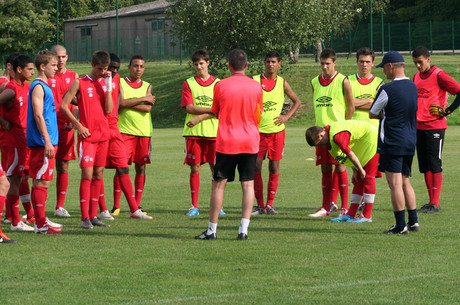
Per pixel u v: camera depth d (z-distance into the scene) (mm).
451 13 89125
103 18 104500
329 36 72125
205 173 23547
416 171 23344
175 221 14117
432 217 14047
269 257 10219
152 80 70812
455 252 10469
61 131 14781
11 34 87250
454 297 8016
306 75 60781
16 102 13281
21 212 15984
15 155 13148
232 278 8961
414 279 8836
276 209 15789
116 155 14484
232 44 56125
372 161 13406
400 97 11977
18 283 8773
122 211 15969
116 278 9008
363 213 13812
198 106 15422
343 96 15148
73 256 10406
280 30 54875
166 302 7887
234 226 13305
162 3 104812
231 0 55344
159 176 22422
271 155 15328
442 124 15234
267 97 15578
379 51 74812
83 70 84250
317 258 10117
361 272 9234
